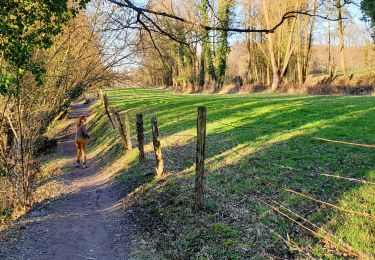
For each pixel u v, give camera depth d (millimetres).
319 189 9141
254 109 24125
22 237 9500
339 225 7289
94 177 17141
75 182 16234
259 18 47594
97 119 38469
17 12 7430
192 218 8797
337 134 14305
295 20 45438
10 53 7664
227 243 7336
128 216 10625
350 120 16891
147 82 20578
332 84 39156
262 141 14633
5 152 13578
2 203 13711
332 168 10570
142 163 15023
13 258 8258
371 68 45250
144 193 11758
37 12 7516
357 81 37938
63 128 36188
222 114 23484
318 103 24219
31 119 14633
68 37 15523
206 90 58906
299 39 48094
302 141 13828
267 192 9383
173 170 12945
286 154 12422
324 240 6895
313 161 11375
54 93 17625
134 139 20906
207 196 9719
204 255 7262
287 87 45562
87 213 11492
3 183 13812
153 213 10055
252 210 8500
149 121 26016
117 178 15062
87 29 16422
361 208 7914
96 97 54688
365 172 9906
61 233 9750
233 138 15883
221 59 56156
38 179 17766
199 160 8930
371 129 14625
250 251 6957
